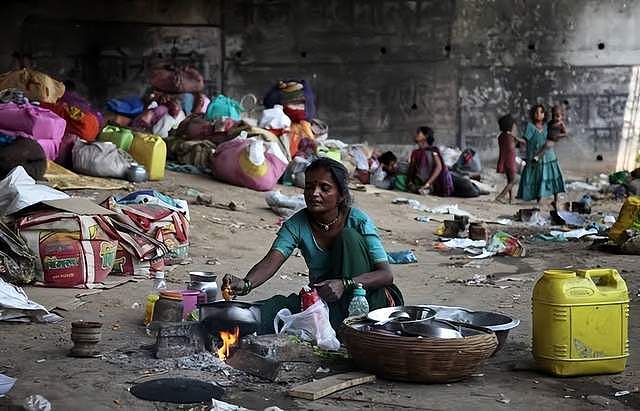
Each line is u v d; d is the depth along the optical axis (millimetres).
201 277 8328
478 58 26703
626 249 12773
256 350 6828
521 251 12656
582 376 6727
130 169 15711
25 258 9227
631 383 6586
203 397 6047
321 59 26859
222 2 26578
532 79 26578
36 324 7945
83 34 25500
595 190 23547
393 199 18797
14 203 9656
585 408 6020
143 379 6414
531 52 26547
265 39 26797
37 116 14328
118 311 8500
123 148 16312
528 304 9297
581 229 15328
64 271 9273
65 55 25328
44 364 6766
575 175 26344
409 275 11000
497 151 26703
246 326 6996
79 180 14852
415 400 6094
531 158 18703
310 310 7129
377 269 7387
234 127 18312
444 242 13664
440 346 6297
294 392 6113
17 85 16266
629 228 13031
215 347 7023
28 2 24844
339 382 6289
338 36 26797
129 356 6980
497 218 17469
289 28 26797
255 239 12961
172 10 26156
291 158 19094
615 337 6727
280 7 26703
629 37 26156
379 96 26797
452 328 6617
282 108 19422
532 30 26469
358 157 21266
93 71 25672
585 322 6664
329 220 7422
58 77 25297
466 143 26797
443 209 17875
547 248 13445
